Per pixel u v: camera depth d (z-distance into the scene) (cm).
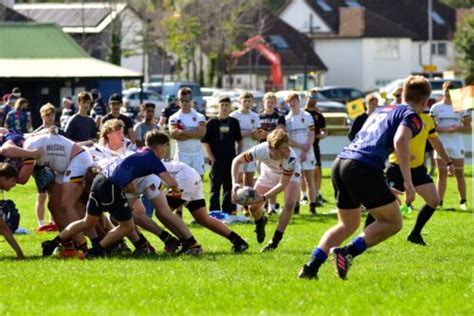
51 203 3441
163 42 19700
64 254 3350
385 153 2641
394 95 4688
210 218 3575
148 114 4994
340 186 2667
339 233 2700
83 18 17650
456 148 5291
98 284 2625
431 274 2847
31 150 3359
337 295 2455
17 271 2916
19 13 18062
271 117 5047
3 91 12306
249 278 2736
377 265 3069
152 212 4512
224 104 4834
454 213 5116
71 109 7375
